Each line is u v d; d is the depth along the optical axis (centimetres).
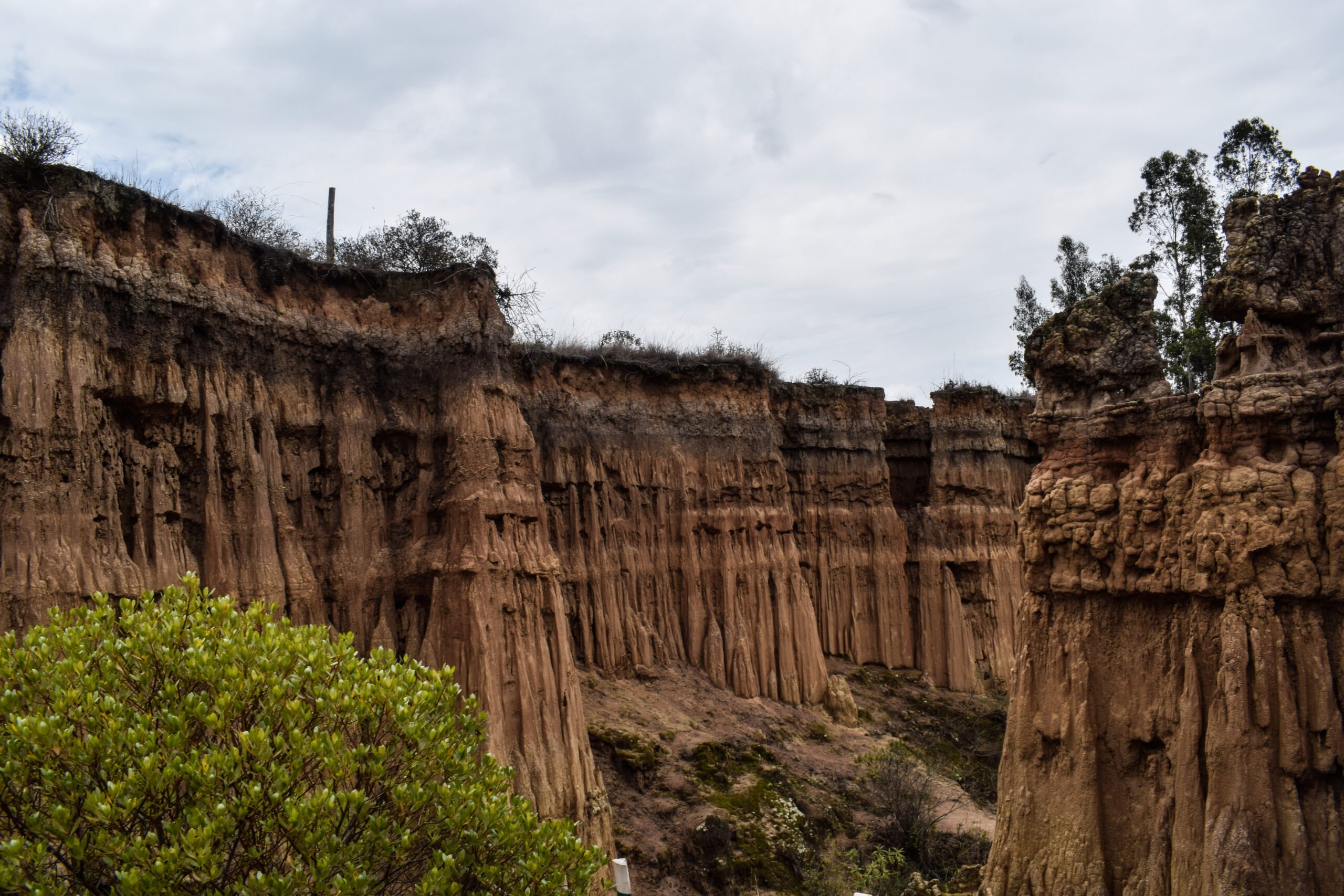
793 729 3319
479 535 2208
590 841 2248
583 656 3073
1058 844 1562
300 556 2097
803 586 3700
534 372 3178
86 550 1653
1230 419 1434
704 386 3678
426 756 1223
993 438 4500
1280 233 1478
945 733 3741
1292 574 1327
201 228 2031
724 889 2452
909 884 2355
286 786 1053
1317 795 1284
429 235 3531
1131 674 1548
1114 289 1720
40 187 1748
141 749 1000
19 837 984
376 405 2336
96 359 1748
